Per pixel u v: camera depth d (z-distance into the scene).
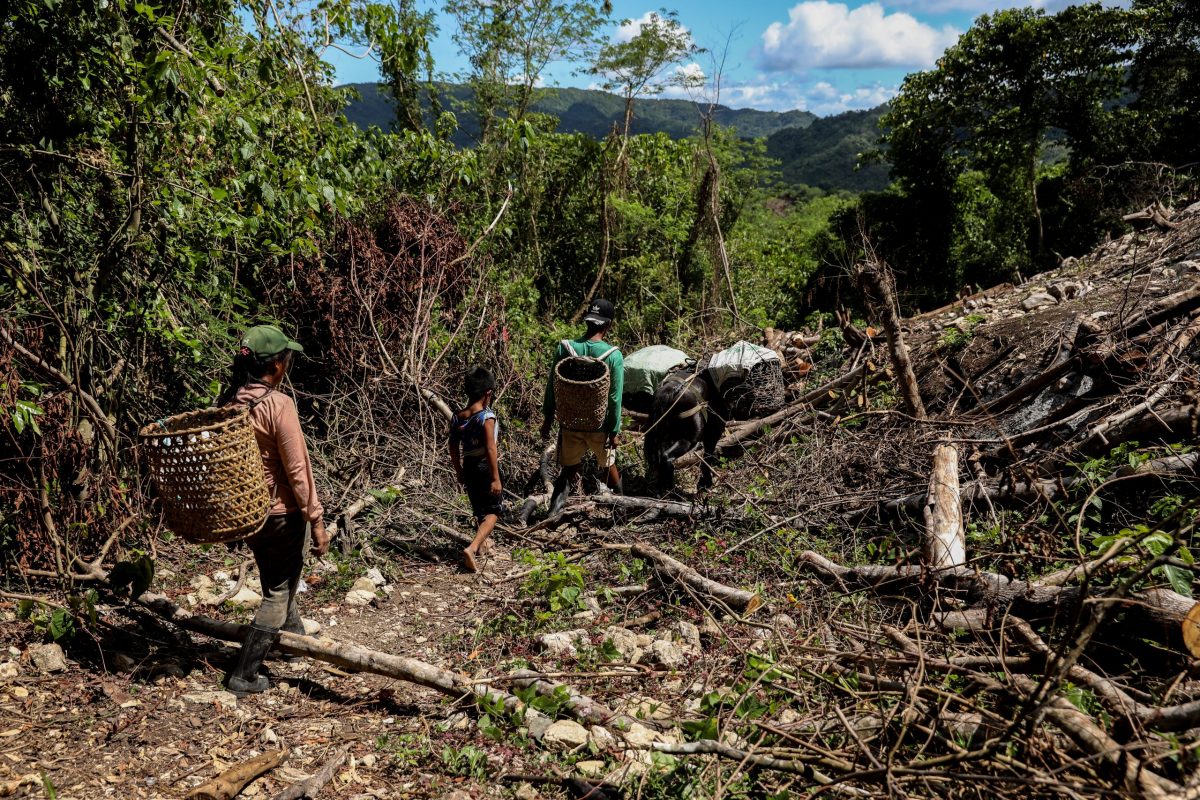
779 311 16.36
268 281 6.70
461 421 5.23
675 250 15.15
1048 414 5.67
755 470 6.30
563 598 4.48
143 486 4.94
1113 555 2.67
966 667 3.35
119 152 5.02
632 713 3.51
